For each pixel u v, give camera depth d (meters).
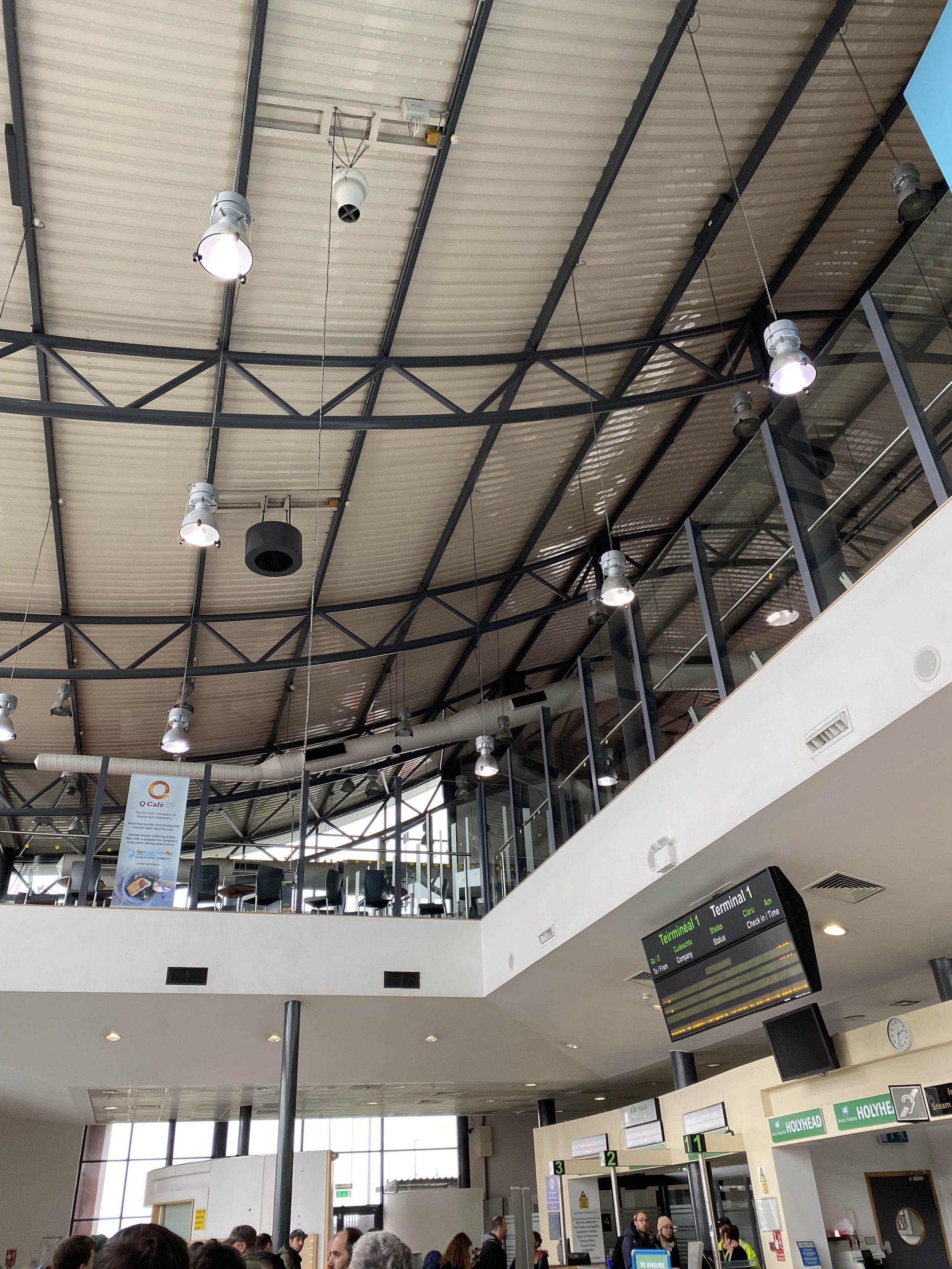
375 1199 22.50
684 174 9.23
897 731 5.73
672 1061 13.26
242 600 14.01
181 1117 19.70
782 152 9.44
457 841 14.58
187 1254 1.87
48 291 8.69
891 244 11.33
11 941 10.59
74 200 7.93
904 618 5.62
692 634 8.58
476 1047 13.87
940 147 5.77
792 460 7.27
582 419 12.44
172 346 9.52
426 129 7.85
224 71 7.20
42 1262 17.19
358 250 8.93
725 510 8.29
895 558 5.73
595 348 10.95
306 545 13.10
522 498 13.70
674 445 14.02
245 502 11.96
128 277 8.69
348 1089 16.50
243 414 9.70
